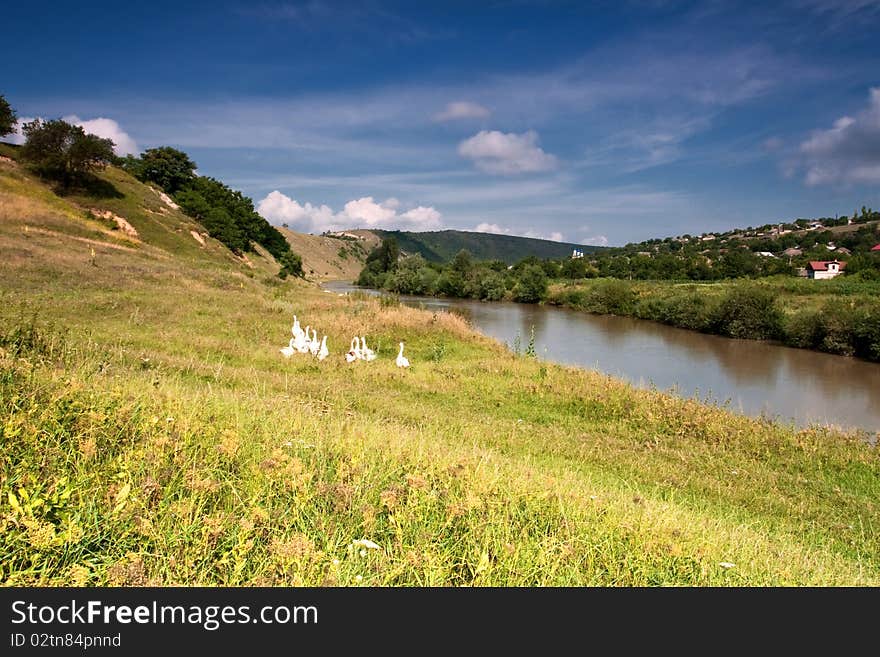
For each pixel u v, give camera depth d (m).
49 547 3.28
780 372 29.27
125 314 20.25
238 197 98.25
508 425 12.09
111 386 6.70
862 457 11.57
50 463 4.20
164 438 4.98
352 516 4.29
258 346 18.50
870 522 8.41
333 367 16.48
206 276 37.69
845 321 34.31
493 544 4.21
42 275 24.88
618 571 4.20
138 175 77.81
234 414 6.90
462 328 27.38
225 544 3.65
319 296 45.88
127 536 3.61
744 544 5.65
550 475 7.41
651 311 53.56
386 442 6.76
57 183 52.97
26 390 5.57
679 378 27.42
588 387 15.89
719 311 43.31
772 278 78.25
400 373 16.66
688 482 9.43
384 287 98.00
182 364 12.27
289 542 3.57
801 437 12.61
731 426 13.22
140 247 45.19
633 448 11.42
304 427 6.80
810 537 7.57
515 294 76.50
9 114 53.34
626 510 5.78
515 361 20.23
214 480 4.54
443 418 11.77
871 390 25.38
